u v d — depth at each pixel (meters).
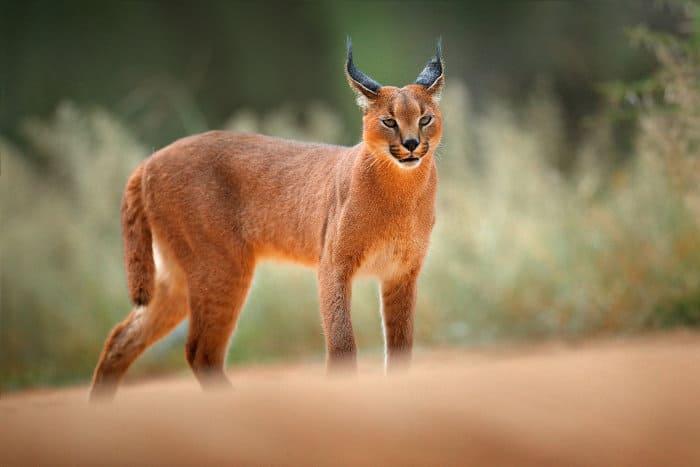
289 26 39.22
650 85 17.39
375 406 5.24
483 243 19.66
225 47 38.34
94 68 37.03
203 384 12.72
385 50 37.72
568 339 17.20
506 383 5.80
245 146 13.07
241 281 12.95
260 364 18.52
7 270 21.19
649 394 5.49
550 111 23.61
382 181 11.42
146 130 32.88
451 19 38.28
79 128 22.47
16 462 4.59
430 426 4.90
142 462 4.50
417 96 11.53
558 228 19.58
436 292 19.55
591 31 35.84
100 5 37.44
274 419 5.04
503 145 21.22
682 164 16.81
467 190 20.92
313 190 12.36
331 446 4.66
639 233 18.28
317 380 6.48
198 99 37.09
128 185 13.31
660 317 16.95
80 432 4.90
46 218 22.20
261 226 12.80
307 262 12.62
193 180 12.88
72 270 21.41
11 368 20.17
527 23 37.22
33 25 36.84
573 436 4.79
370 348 19.34
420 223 11.85
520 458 4.56
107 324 20.41
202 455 4.56
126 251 13.23
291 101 38.25
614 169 21.61
